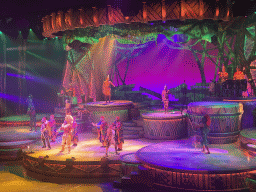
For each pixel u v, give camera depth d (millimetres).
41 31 17406
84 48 20766
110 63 23641
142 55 23609
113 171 11445
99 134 12984
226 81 15672
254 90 16500
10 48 22734
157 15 13219
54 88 24078
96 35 18766
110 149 13492
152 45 23250
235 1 12789
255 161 9891
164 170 9805
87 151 13195
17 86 23500
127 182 10398
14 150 15180
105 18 13984
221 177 9086
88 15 14289
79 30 17734
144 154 11164
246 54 18391
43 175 12125
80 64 21375
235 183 9117
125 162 10969
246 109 14000
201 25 16734
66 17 14867
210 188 9133
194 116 12898
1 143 15500
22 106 23625
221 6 12836
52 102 24344
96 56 21938
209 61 22031
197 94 21203
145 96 22688
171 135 15141
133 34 17953
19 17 17422
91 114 17875
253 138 10758
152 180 10148
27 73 23734
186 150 11617
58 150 13570
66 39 18125
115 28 17469
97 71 22141
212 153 11047
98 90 22219
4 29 18781
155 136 15352
